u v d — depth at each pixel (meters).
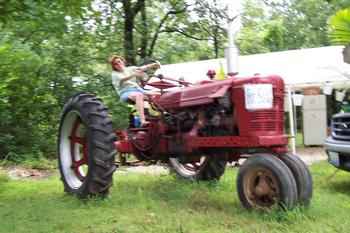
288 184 4.40
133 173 7.89
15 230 4.21
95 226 4.28
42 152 11.13
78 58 12.80
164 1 16.27
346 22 7.41
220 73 9.10
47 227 4.27
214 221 4.38
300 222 4.24
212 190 5.97
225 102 4.93
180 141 5.60
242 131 4.80
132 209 4.94
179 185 6.31
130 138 6.21
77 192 5.49
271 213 4.39
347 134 6.14
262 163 4.55
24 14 5.76
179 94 5.62
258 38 23.80
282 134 4.87
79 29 13.06
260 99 4.70
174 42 17.53
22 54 9.98
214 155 5.52
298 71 11.89
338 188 6.34
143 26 15.60
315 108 13.39
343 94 13.34
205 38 17.08
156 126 5.95
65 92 12.12
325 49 12.80
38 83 11.63
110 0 14.92
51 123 11.95
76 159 6.02
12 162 10.30
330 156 6.33
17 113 11.49
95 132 5.30
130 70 6.24
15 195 6.07
